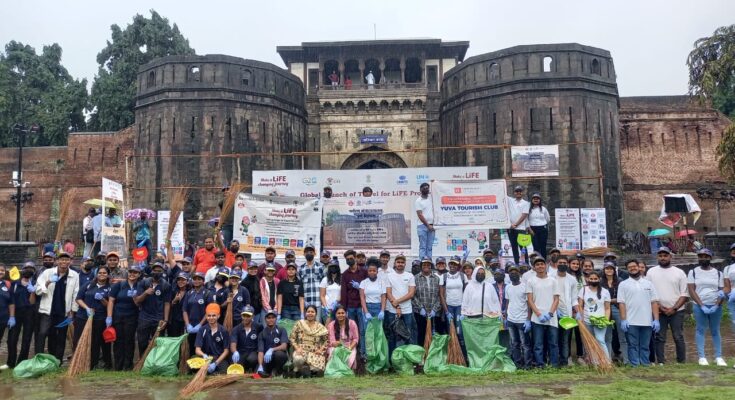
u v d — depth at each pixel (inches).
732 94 1635.1
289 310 394.0
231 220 979.9
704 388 288.8
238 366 338.0
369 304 380.2
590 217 773.3
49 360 352.5
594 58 1079.6
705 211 1375.5
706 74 701.3
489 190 511.8
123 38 1716.3
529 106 1051.3
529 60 1061.1
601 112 1067.9
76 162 1434.5
